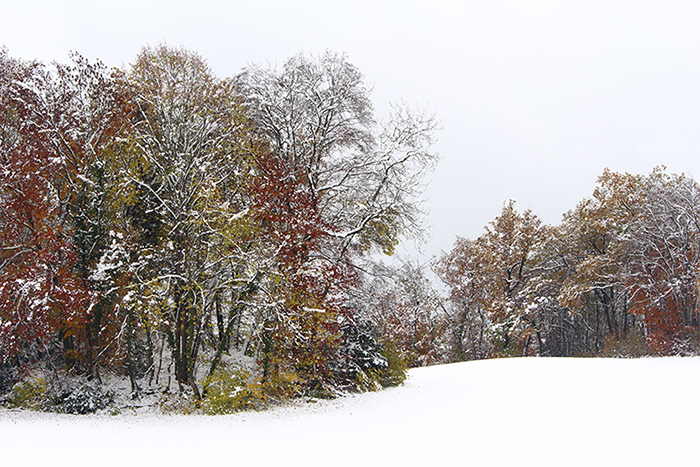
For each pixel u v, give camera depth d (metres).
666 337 37.97
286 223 20.69
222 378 18.47
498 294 48.75
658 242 39.31
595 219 46.34
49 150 21.20
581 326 56.16
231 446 11.23
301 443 11.54
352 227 23.59
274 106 24.30
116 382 20.98
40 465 8.97
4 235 19.97
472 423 13.35
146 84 21.89
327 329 20.88
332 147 25.92
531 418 13.49
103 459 9.65
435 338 51.25
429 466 9.28
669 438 10.46
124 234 20.34
